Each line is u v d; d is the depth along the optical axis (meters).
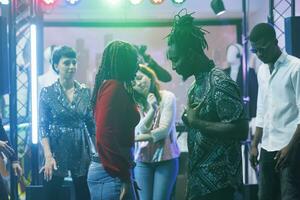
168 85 9.01
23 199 6.51
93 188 3.45
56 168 4.63
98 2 8.82
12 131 5.78
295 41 5.18
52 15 8.99
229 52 9.10
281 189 4.21
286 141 4.17
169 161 5.35
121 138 3.26
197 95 3.12
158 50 9.14
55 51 4.73
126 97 3.31
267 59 4.21
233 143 3.07
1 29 5.46
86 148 4.66
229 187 3.06
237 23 9.14
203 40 3.17
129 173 3.30
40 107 4.69
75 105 4.64
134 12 8.95
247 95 7.50
